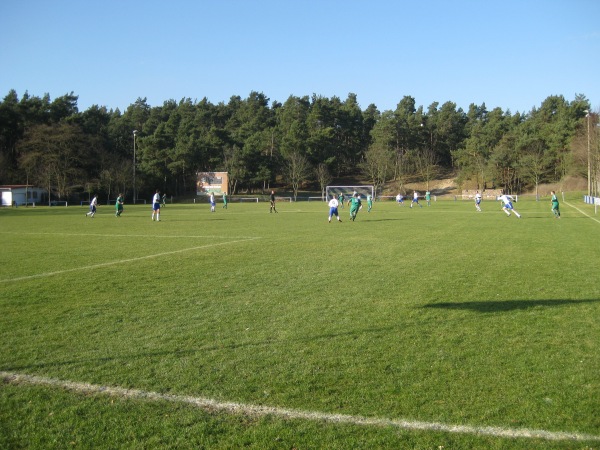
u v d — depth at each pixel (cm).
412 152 11488
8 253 1656
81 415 492
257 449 432
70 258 1534
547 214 3909
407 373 582
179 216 3972
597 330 741
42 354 658
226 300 952
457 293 996
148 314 854
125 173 8225
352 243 1902
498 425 464
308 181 10650
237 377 575
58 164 7831
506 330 746
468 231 2395
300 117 12081
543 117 11575
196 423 475
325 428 463
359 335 727
